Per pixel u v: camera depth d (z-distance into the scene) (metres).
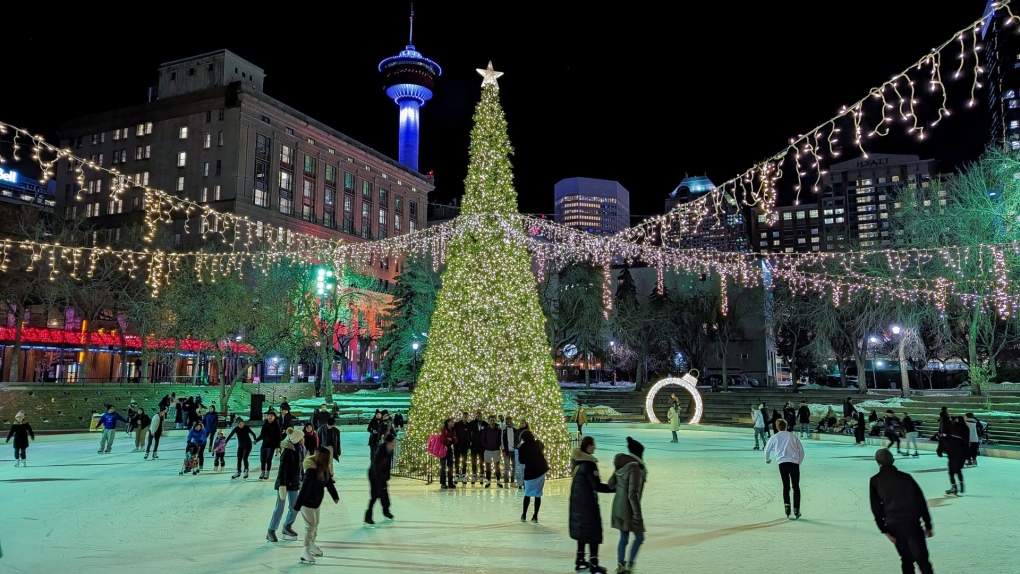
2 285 47.94
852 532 11.02
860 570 8.58
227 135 83.12
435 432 17.16
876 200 159.00
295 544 10.15
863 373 50.59
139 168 86.56
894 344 51.94
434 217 143.00
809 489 16.31
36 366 59.38
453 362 17.39
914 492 7.29
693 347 66.56
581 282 55.78
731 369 76.25
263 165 86.38
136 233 54.41
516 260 18.03
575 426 42.19
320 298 53.16
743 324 74.44
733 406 50.06
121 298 52.47
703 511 13.15
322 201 96.38
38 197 93.25
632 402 53.66
